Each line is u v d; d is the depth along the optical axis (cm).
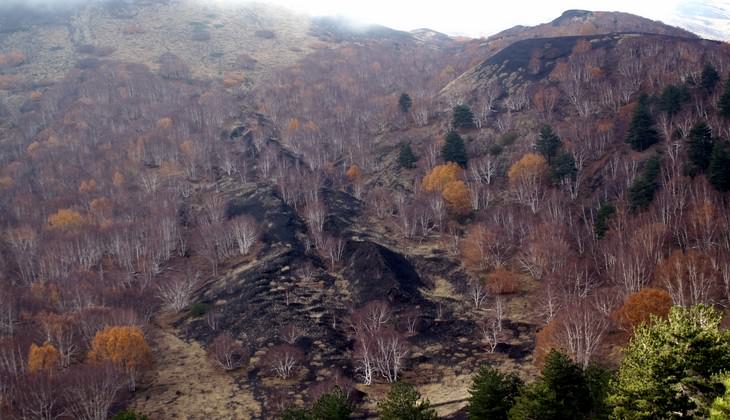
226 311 8675
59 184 13550
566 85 14000
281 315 8275
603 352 6375
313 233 10750
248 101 19738
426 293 9006
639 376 3450
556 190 10825
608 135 11600
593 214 9988
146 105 18438
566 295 7756
